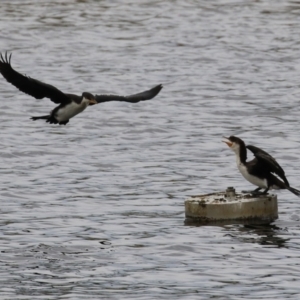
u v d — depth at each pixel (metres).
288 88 39.09
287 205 23.69
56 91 18.00
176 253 19.89
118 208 23.50
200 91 38.62
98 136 31.83
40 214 22.95
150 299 17.28
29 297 17.44
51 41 47.25
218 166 27.77
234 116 34.62
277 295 17.50
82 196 24.64
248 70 42.34
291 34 49.06
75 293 17.64
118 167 27.69
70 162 28.31
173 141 31.02
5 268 19.09
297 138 31.31
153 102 36.75
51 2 54.38
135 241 20.78
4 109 35.44
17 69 42.09
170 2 54.97
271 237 21.00
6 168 27.58
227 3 55.06
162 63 43.53
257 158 21.98
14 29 49.00
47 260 19.58
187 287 17.91
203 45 46.88
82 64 43.16
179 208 23.50
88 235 21.27
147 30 49.53
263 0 55.88
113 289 17.83
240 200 22.28
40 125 33.19
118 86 39.47
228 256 19.72
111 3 54.50
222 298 17.34
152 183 25.94
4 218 22.59
